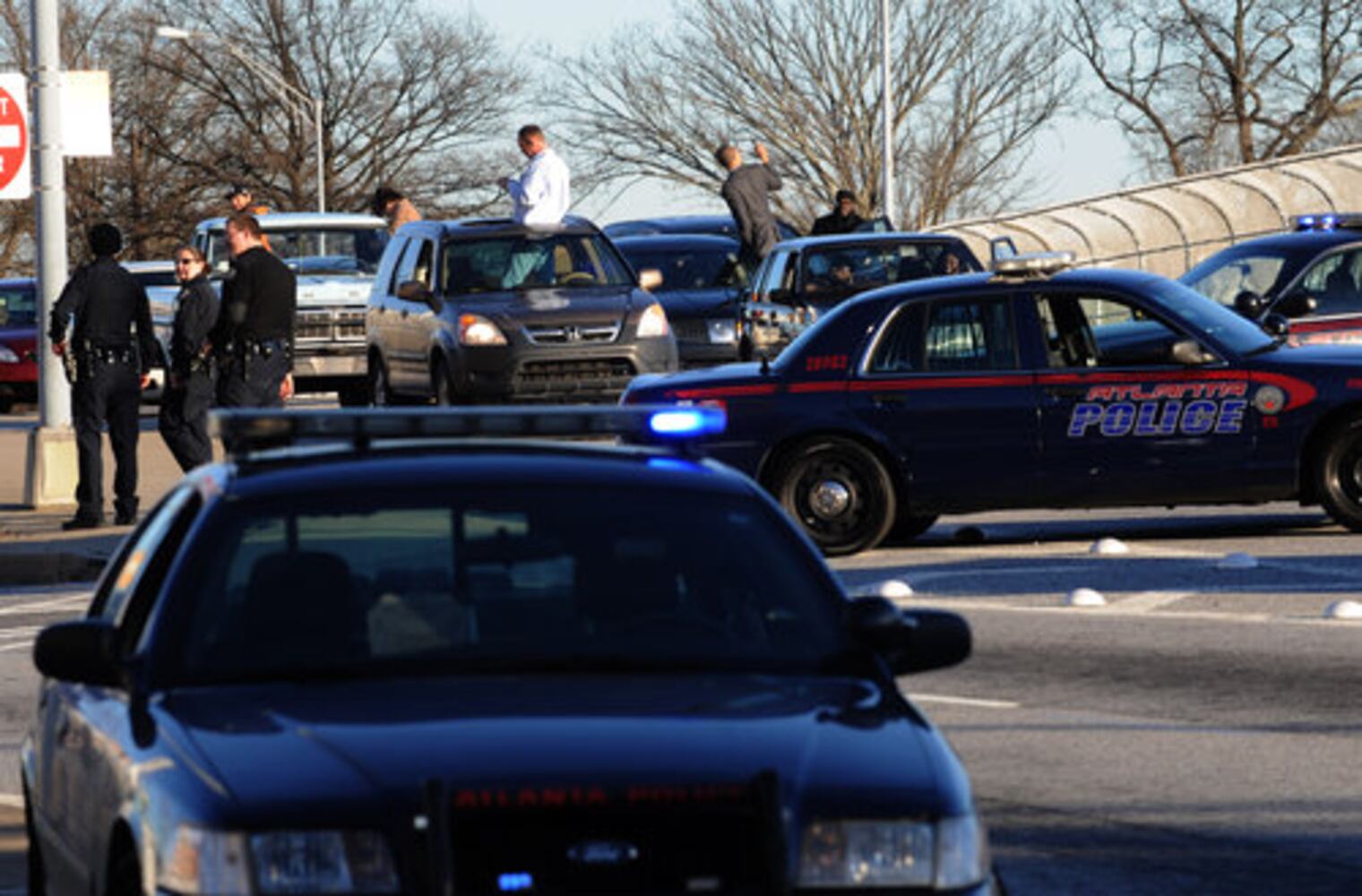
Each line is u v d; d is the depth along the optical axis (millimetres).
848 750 13570
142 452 72188
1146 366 42969
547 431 16828
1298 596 36781
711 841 12836
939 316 43531
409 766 13023
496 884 12656
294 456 16625
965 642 15797
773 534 16062
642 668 14836
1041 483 43156
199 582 15312
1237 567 40031
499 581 15352
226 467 16438
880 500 43312
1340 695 29031
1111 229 109312
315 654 14859
